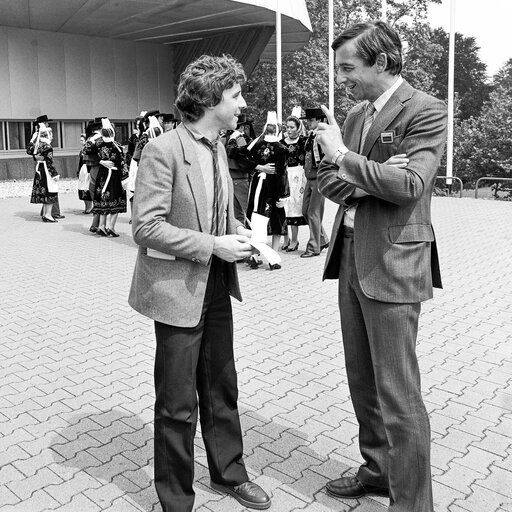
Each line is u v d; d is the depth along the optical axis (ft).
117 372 16.34
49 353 17.83
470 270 27.35
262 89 123.54
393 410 9.13
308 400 14.44
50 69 77.10
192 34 81.00
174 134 9.36
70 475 11.41
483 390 14.93
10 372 16.39
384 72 8.86
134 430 13.12
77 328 20.15
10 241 36.35
